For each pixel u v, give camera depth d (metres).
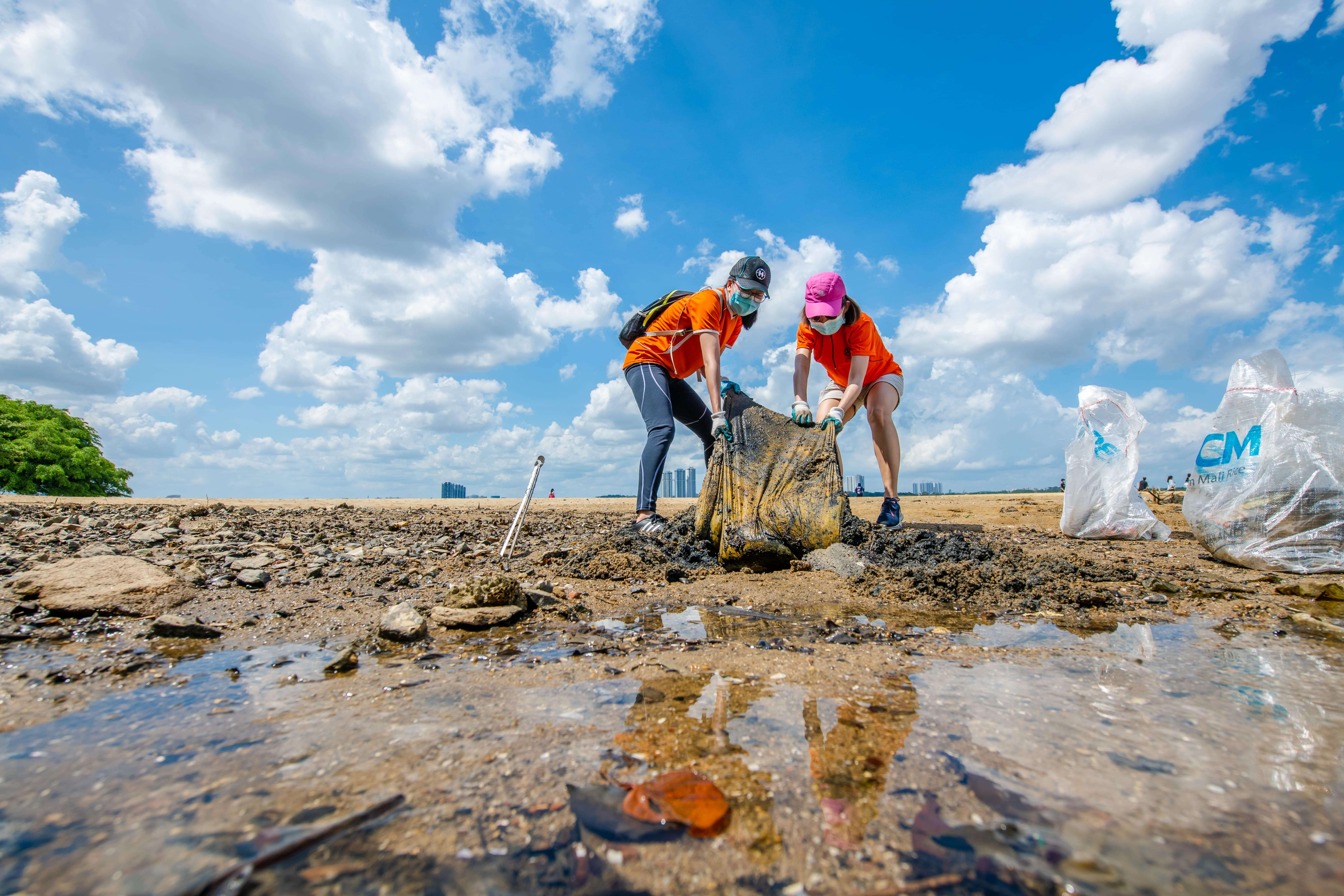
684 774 1.35
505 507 11.03
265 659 2.28
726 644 2.49
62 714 1.71
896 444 5.85
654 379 5.07
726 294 4.99
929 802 1.23
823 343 5.49
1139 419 5.90
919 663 2.22
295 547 4.89
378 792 1.26
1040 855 1.05
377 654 2.35
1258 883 0.96
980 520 7.87
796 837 1.12
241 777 1.33
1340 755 1.42
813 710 1.74
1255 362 4.42
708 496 4.58
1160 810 1.19
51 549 4.50
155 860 1.01
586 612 3.12
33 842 1.06
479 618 2.77
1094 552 5.00
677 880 0.99
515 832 1.12
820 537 4.31
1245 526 4.22
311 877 0.98
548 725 1.63
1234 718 1.65
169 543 4.96
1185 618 2.98
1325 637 2.60
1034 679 2.02
